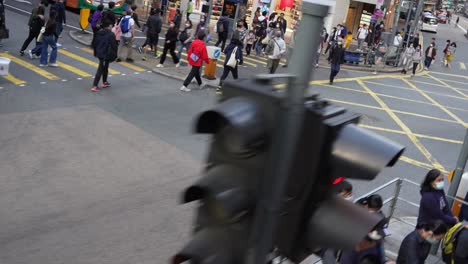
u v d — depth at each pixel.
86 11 23.20
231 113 2.07
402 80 26.80
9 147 10.31
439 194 7.61
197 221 2.34
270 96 2.15
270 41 19.44
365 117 17.31
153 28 20.41
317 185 2.29
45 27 16.22
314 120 2.24
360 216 2.29
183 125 13.12
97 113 12.98
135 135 11.95
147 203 8.97
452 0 150.62
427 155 14.29
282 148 2.16
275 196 2.19
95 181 9.51
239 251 2.25
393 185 11.55
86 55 19.16
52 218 8.07
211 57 17.69
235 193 2.18
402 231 9.23
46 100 13.34
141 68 18.55
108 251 7.43
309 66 2.15
